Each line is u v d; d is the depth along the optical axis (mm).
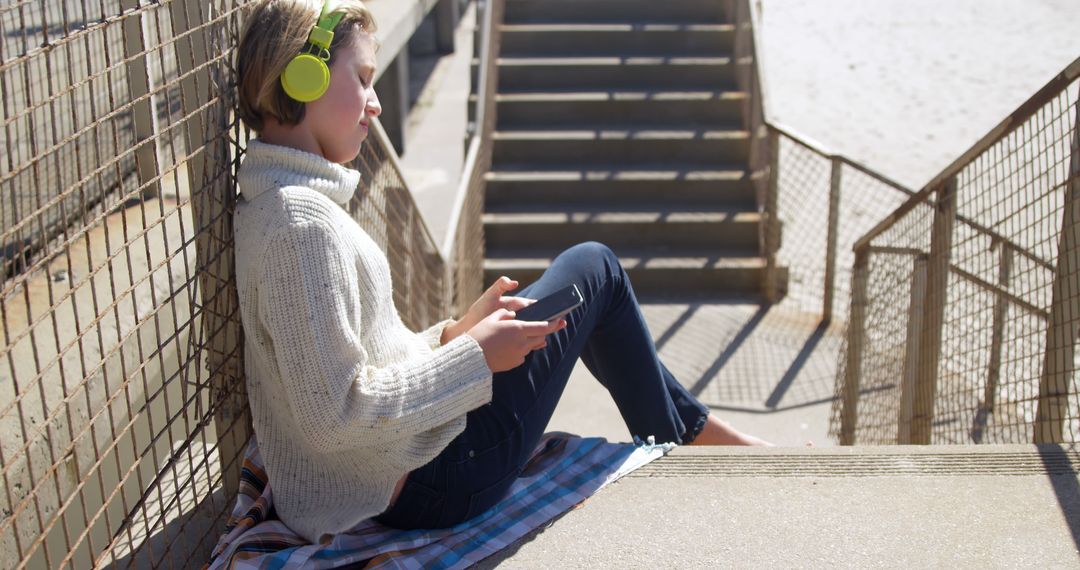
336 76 1673
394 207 3914
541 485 2047
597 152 8453
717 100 8578
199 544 1854
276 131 1703
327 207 1597
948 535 1892
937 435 3588
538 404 1949
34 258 1298
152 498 2193
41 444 2154
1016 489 2029
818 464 2129
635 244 8016
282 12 1621
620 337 2203
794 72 13625
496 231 7992
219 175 1759
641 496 2025
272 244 1545
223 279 1840
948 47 14297
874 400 4609
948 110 11938
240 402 1971
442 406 1640
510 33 8930
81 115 3186
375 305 1662
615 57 8922
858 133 11320
